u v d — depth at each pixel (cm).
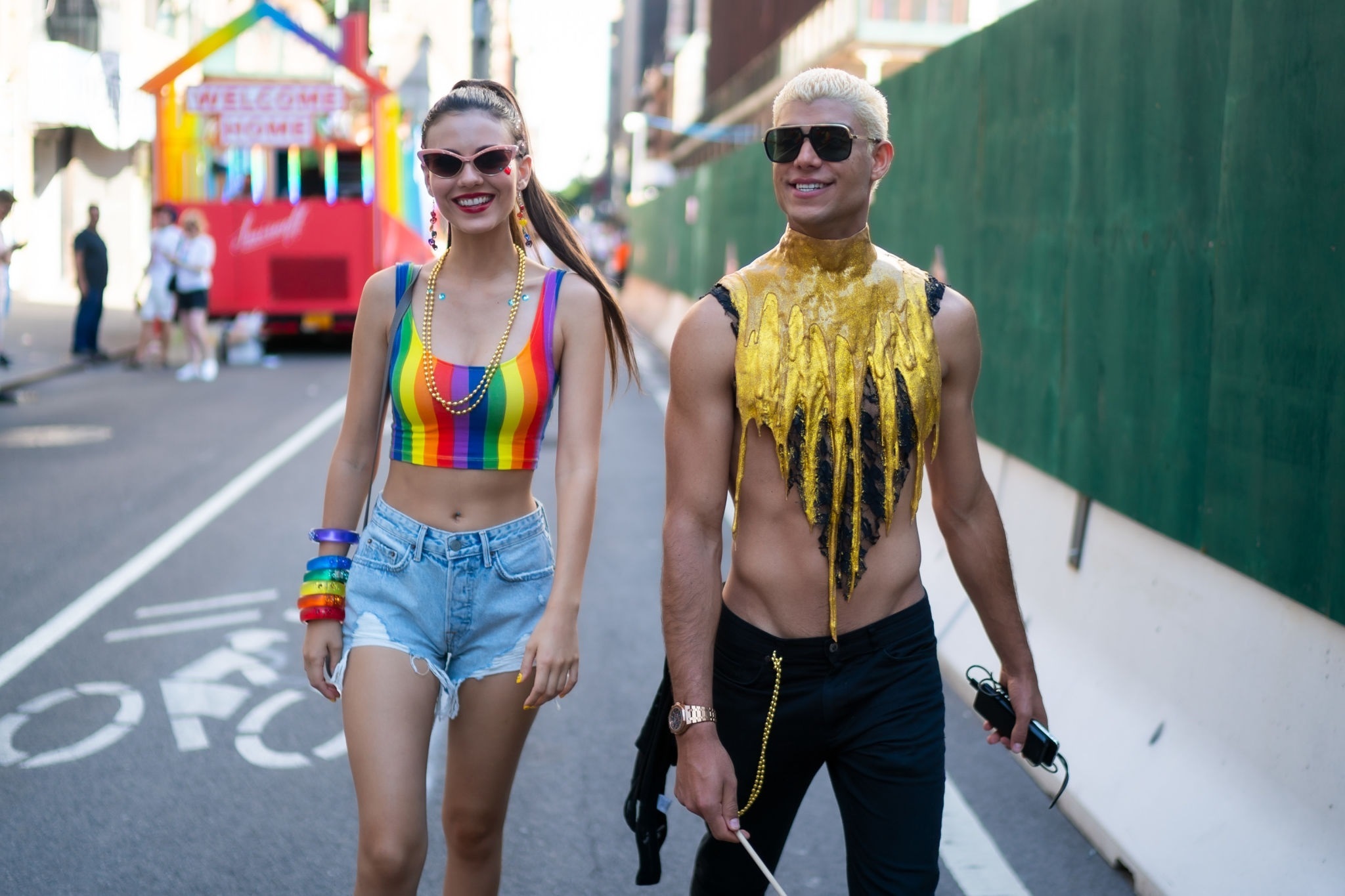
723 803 247
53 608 624
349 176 1891
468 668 282
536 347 280
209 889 355
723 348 254
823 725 255
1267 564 342
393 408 284
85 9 2766
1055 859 377
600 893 359
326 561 281
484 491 280
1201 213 386
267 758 447
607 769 444
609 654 570
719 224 1816
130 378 1639
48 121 2667
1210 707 363
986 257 616
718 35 6662
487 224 277
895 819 250
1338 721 309
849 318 256
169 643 572
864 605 256
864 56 3550
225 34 1839
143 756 447
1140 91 436
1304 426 325
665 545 255
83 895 350
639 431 1270
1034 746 275
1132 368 432
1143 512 420
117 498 888
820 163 250
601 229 4769
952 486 272
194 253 1656
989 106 613
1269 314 343
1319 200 321
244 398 1443
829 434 254
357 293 1898
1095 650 438
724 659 261
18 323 2231
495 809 286
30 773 432
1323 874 302
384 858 253
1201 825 344
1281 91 341
